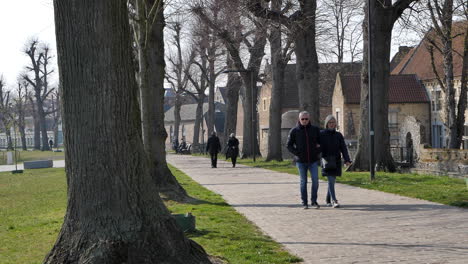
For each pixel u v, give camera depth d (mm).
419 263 17234
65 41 15508
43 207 41219
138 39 32406
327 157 31047
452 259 17625
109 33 15484
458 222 24562
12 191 58656
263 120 177000
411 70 144625
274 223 26469
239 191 42656
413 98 135375
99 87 15461
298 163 31375
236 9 77625
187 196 37938
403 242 20625
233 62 100125
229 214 29953
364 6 58438
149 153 33125
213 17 93438
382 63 57406
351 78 139250
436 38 83500
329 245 20672
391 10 56875
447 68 83000
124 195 15578
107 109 15516
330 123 31125
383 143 57969
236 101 123375
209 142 79062
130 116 15914
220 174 64062
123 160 15672
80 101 15508
